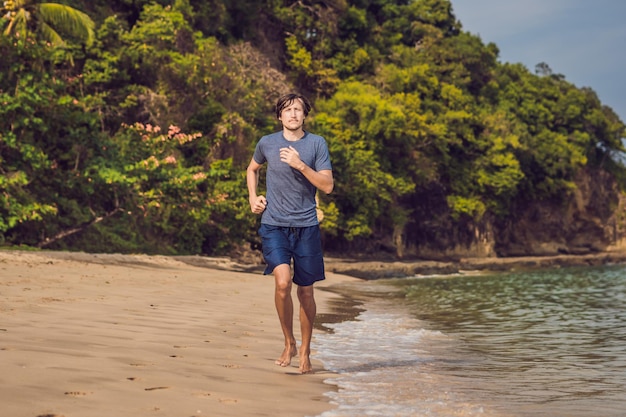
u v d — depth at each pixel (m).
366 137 48.41
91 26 24.52
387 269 38.56
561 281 28.81
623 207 76.81
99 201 24.34
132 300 9.17
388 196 46.75
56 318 6.61
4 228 19.08
